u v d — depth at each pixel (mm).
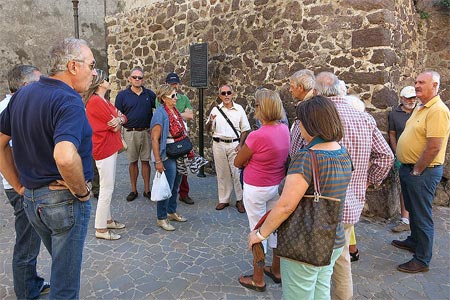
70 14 10258
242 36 5441
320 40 4445
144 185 5016
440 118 2730
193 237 3592
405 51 4672
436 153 2736
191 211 4359
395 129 3949
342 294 2227
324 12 4379
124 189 5234
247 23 5340
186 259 3129
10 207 4426
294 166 1677
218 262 3082
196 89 6336
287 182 1676
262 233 1778
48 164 1752
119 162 7082
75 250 1852
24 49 9703
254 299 2545
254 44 5266
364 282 2768
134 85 4695
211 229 3803
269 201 2732
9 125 1887
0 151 1924
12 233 3646
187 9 6309
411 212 2955
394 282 2773
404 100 3879
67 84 1812
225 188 4461
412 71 4934
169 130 3607
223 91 4402
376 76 4020
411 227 3273
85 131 1827
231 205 4602
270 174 2605
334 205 1628
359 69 4141
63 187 1782
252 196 2646
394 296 2588
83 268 2951
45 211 1772
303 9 4582
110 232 3564
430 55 5156
